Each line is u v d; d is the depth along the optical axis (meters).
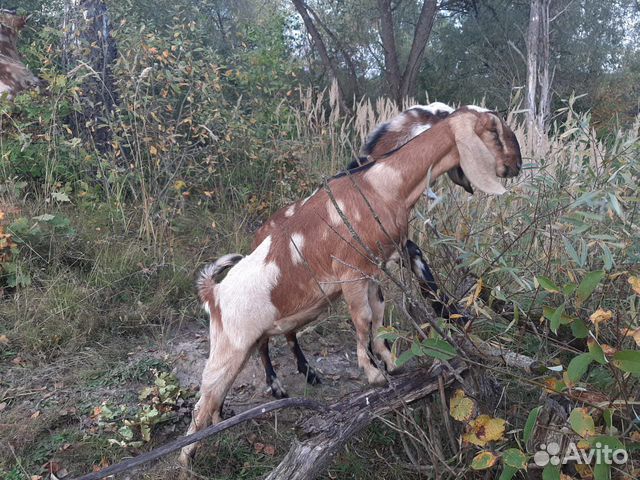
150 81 6.05
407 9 13.89
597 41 12.84
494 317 3.49
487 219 4.05
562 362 3.30
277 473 2.72
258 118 7.00
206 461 3.46
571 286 2.49
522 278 3.18
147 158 6.32
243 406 3.96
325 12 13.09
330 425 2.83
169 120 6.38
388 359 3.29
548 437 2.81
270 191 6.68
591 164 3.60
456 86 13.84
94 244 5.40
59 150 6.21
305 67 12.18
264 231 3.92
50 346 4.36
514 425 3.07
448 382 3.03
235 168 6.87
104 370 4.17
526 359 2.99
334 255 3.17
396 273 4.15
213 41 9.20
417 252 3.37
